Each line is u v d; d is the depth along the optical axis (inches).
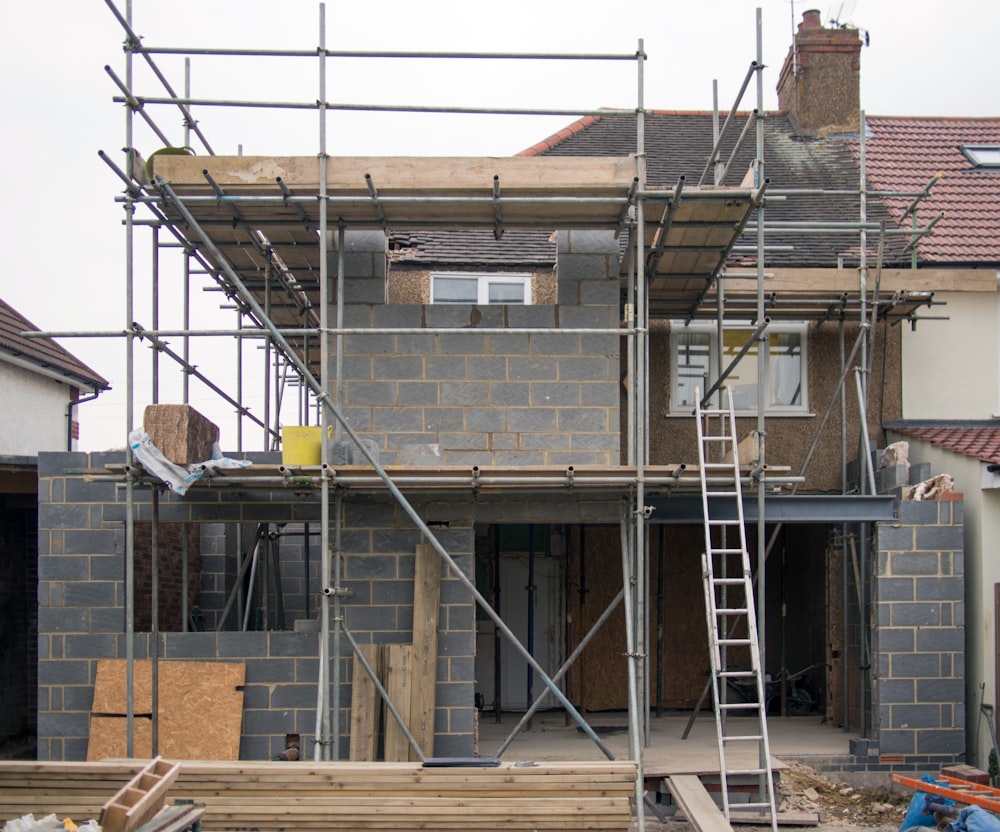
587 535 516.4
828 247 506.0
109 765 294.0
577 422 388.8
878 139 613.6
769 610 526.6
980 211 542.0
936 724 399.9
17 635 486.0
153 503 349.4
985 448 426.6
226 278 437.1
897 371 493.7
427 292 504.7
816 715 494.0
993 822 270.2
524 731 452.4
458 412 387.9
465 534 366.9
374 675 340.8
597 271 393.4
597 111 341.7
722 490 369.4
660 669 492.4
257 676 361.7
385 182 332.5
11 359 620.1
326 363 323.6
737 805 318.3
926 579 404.8
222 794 295.9
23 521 492.4
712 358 492.7
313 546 507.8
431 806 293.6
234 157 332.2
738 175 568.4
